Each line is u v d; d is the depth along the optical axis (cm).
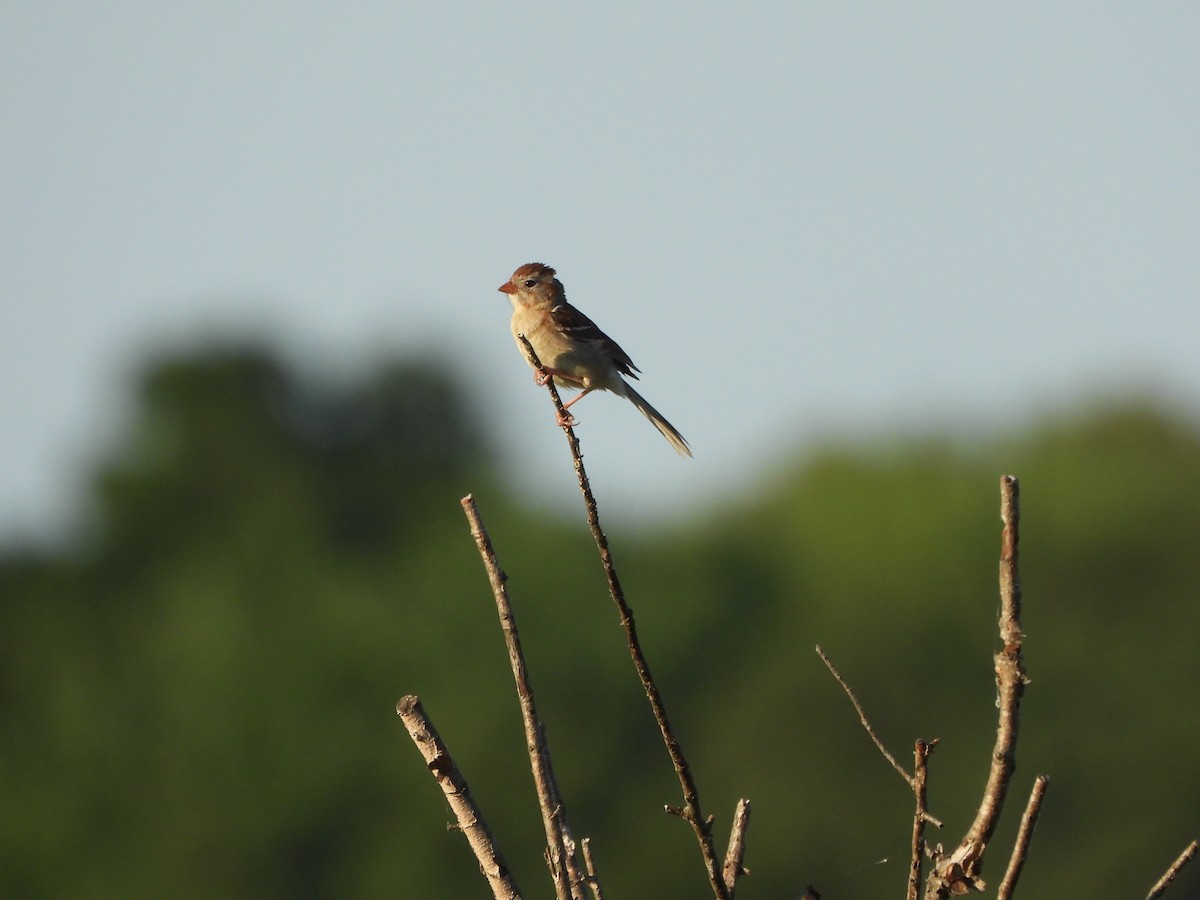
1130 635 2522
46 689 2677
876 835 2397
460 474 3662
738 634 2627
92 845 2384
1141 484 2744
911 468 2905
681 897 2364
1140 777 2400
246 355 3688
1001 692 442
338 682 2495
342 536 3362
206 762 2405
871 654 2534
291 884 2331
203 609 2705
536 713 502
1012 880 441
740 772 2456
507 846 2344
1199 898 2334
